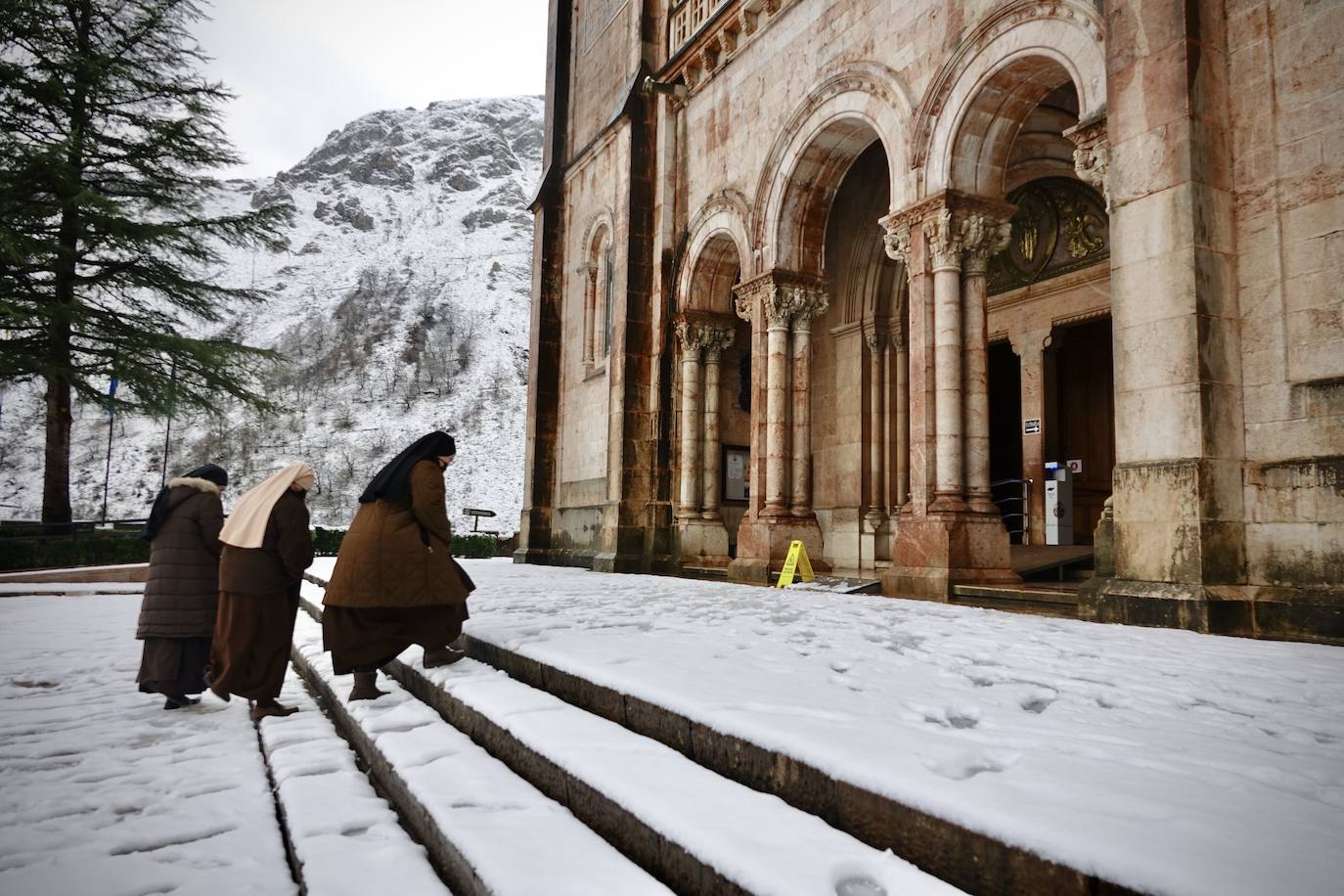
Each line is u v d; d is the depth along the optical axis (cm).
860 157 1575
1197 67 643
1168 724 274
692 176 1568
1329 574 575
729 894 185
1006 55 902
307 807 299
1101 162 759
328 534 2609
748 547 1305
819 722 264
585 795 262
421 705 446
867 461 1554
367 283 11962
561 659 400
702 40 1504
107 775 361
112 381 2152
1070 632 553
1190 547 606
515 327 10538
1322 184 600
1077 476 1590
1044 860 161
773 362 1305
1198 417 611
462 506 6994
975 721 279
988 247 998
